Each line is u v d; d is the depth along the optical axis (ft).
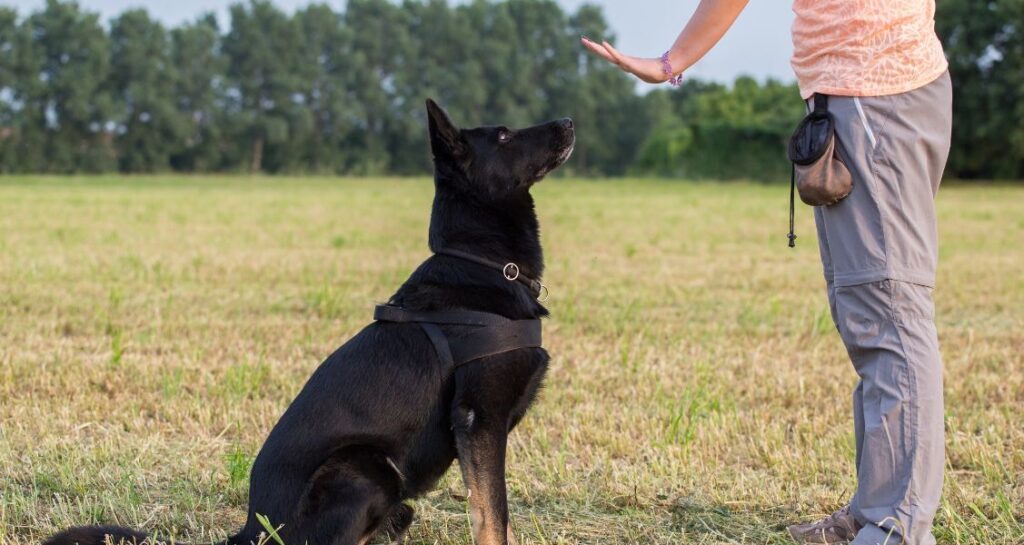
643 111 241.35
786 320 27.37
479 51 235.20
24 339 23.66
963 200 95.40
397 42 227.40
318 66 218.79
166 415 17.30
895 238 10.36
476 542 10.80
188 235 53.26
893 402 10.37
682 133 173.99
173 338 24.21
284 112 215.51
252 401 18.16
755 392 19.02
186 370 20.47
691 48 11.57
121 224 60.39
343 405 10.59
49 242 47.62
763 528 12.29
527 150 12.09
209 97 209.46
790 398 18.70
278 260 41.34
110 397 18.67
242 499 13.34
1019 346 23.58
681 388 19.27
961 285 34.86
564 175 228.84
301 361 21.65
